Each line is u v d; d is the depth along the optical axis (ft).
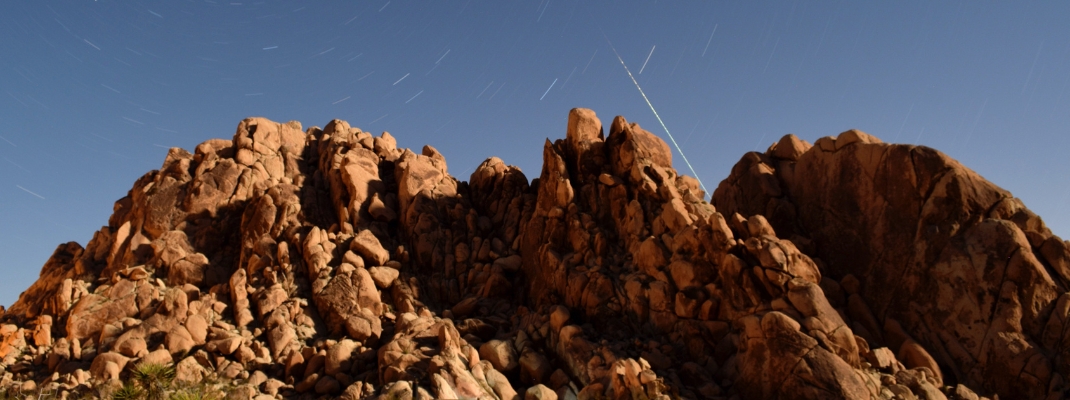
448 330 78.95
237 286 90.53
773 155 102.47
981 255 78.23
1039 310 74.64
